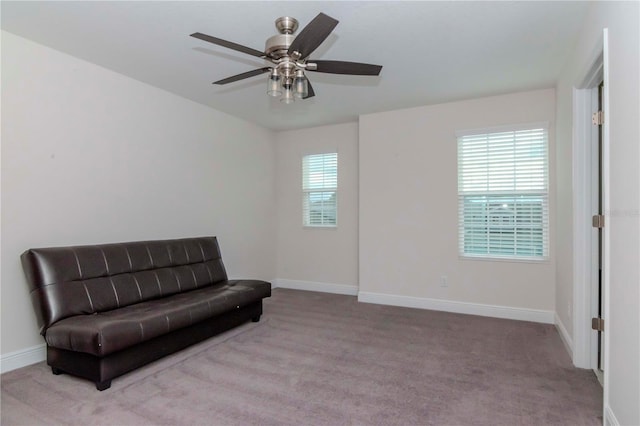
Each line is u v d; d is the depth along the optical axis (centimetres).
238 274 506
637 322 155
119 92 349
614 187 182
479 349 311
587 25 240
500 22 253
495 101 411
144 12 242
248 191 527
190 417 206
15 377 256
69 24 257
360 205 489
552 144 384
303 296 518
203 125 446
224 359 289
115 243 331
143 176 373
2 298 268
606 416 190
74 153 312
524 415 208
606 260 191
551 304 387
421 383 248
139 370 266
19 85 276
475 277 423
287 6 234
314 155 560
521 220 402
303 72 233
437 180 443
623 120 170
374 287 480
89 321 246
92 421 201
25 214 280
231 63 324
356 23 255
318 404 220
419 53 303
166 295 341
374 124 480
